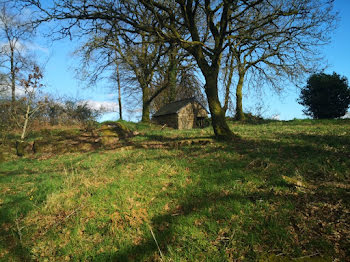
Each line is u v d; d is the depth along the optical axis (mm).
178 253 3273
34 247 3936
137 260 3318
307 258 2828
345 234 3102
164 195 5059
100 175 6938
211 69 10172
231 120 24094
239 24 11734
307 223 3424
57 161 10633
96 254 3574
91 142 14164
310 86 27609
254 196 4352
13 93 19062
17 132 16891
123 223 4191
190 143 10062
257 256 2971
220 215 3883
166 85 22953
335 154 6000
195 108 28250
